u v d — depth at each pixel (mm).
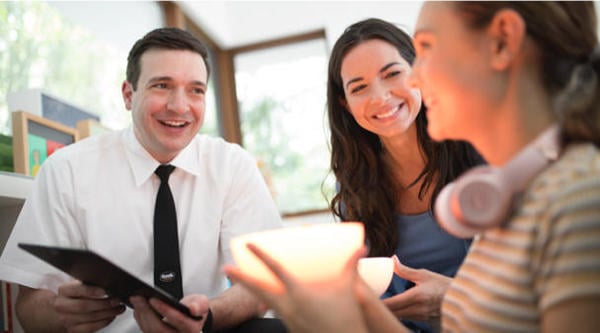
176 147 1321
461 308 571
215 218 1397
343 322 467
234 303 1119
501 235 506
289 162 3641
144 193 1354
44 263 1189
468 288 566
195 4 3254
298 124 3676
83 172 1331
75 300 936
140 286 738
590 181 409
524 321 460
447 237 1326
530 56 503
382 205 1385
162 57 1289
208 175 1440
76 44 2174
